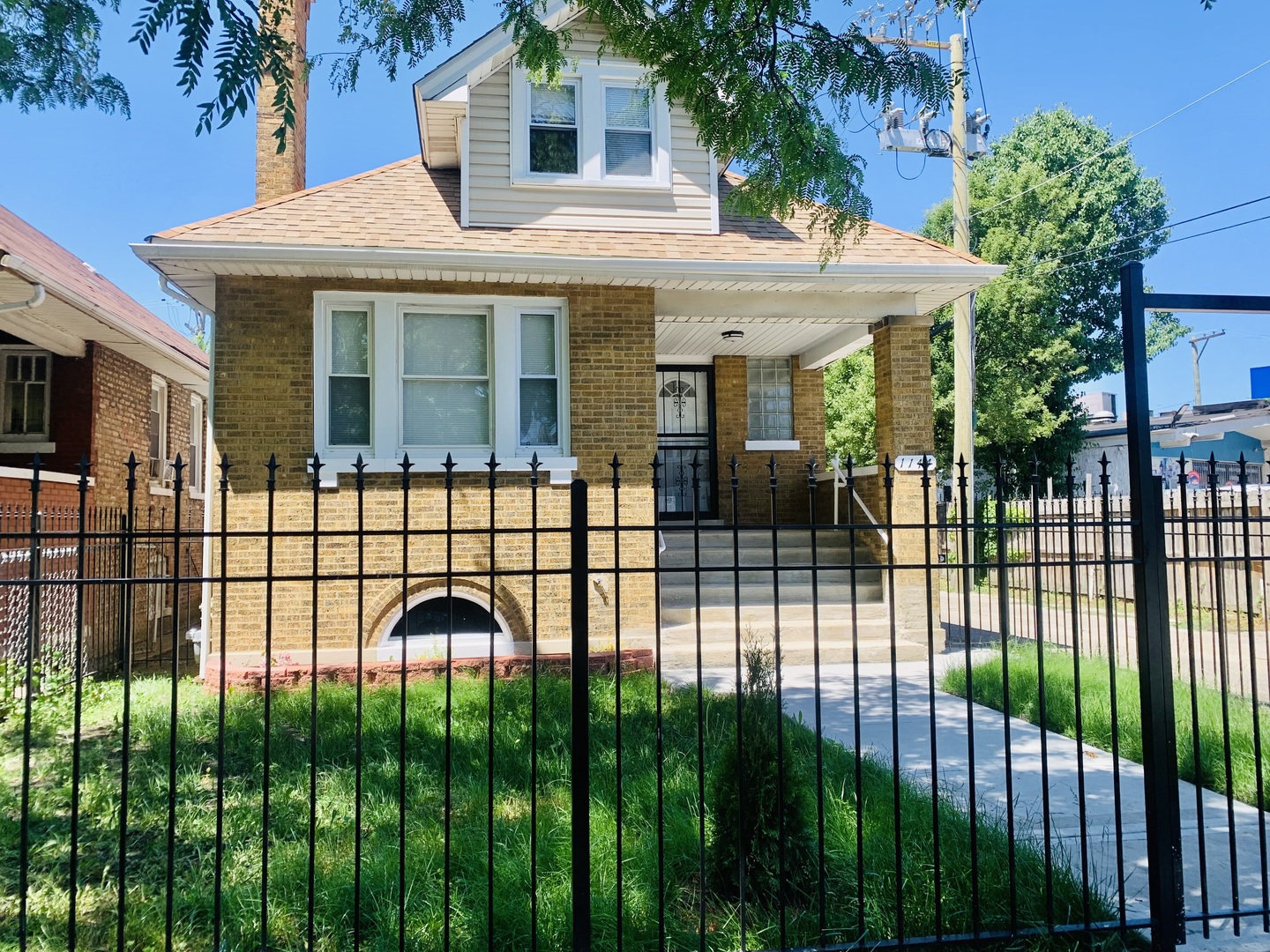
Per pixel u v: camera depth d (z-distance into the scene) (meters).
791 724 6.39
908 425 10.34
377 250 8.53
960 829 4.46
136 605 12.70
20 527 9.04
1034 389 26.03
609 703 7.04
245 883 3.91
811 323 11.09
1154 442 26.36
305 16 11.40
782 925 3.35
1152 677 3.72
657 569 3.39
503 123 9.61
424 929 3.53
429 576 3.25
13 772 5.51
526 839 4.32
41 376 12.29
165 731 6.32
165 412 15.80
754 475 13.59
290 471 8.92
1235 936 3.73
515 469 9.41
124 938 3.42
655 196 9.96
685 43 4.80
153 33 3.62
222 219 8.85
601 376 9.58
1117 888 4.06
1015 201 27.38
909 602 10.20
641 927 3.60
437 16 5.01
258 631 8.83
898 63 4.91
